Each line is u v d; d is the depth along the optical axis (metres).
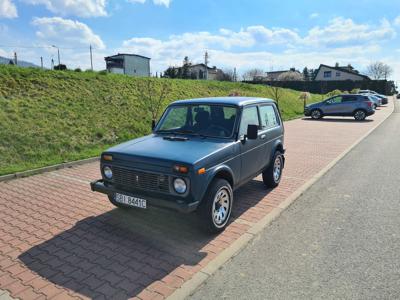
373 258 3.93
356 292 3.28
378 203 5.86
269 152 6.29
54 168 8.16
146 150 4.54
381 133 15.63
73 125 11.09
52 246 4.29
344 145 12.27
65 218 5.19
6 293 3.30
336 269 3.69
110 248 4.23
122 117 13.12
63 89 13.58
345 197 6.21
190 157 4.18
